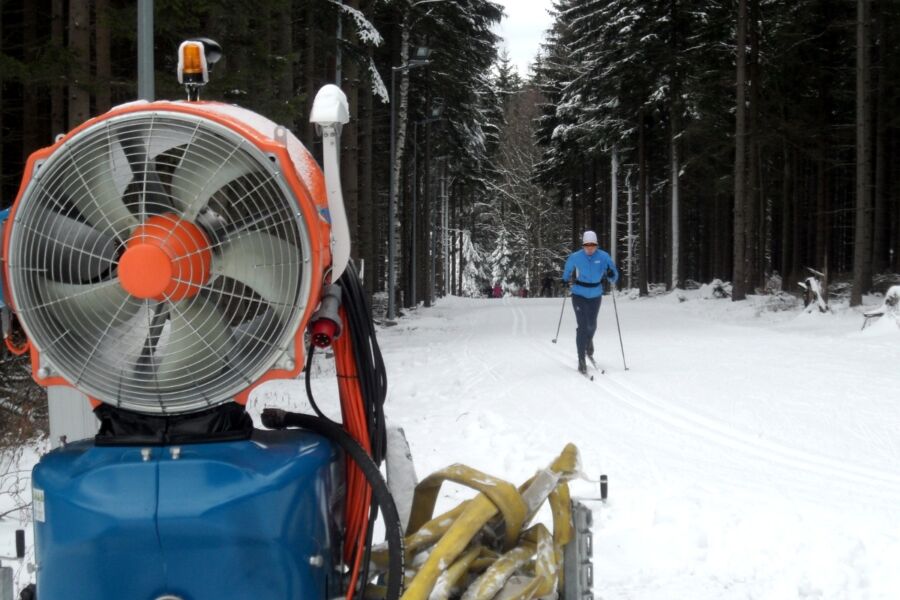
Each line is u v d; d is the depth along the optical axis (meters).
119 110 2.48
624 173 49.62
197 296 2.49
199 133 2.48
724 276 43.69
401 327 24.48
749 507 5.60
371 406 2.96
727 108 32.56
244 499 2.30
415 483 3.15
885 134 33.62
